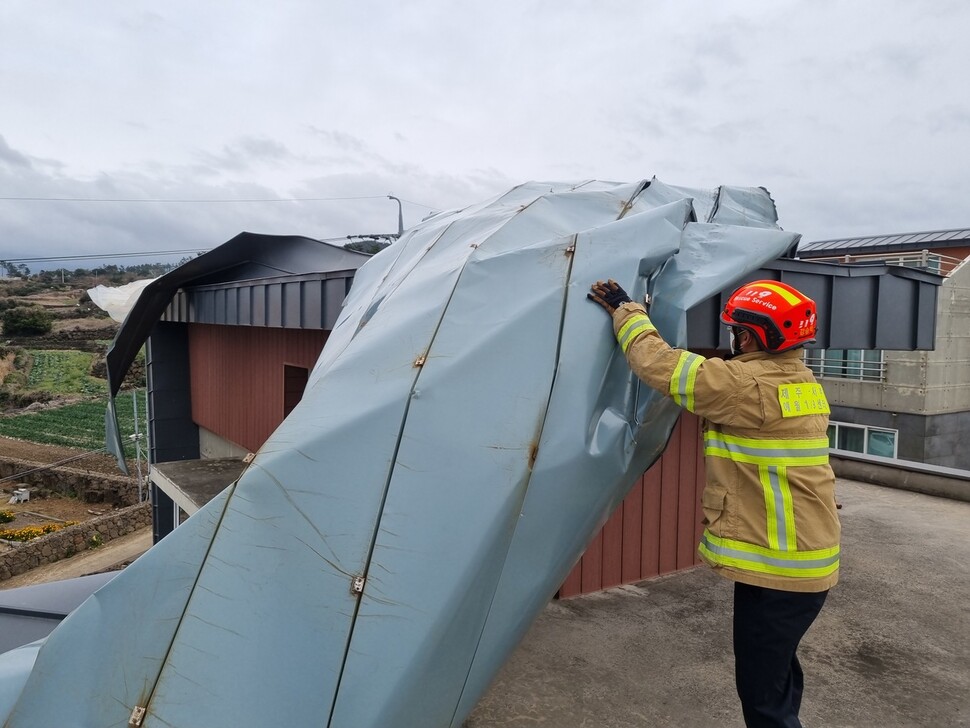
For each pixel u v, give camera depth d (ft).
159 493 40.91
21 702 6.86
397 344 8.45
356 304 12.66
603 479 7.70
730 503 7.23
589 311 8.13
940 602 16.38
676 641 13.66
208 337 44.16
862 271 16.05
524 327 8.05
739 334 7.89
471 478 7.20
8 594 17.90
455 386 7.72
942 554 20.08
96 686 6.79
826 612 15.71
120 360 42.75
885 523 23.58
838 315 15.85
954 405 56.49
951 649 13.84
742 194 14.92
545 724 10.55
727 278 8.95
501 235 9.62
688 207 10.11
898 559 19.62
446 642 6.72
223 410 42.09
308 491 7.33
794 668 8.07
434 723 6.78
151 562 7.20
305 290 24.53
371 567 6.88
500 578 7.13
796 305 7.18
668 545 17.99
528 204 10.71
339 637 6.67
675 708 11.10
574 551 7.61
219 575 7.06
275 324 27.02
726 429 7.32
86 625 7.03
